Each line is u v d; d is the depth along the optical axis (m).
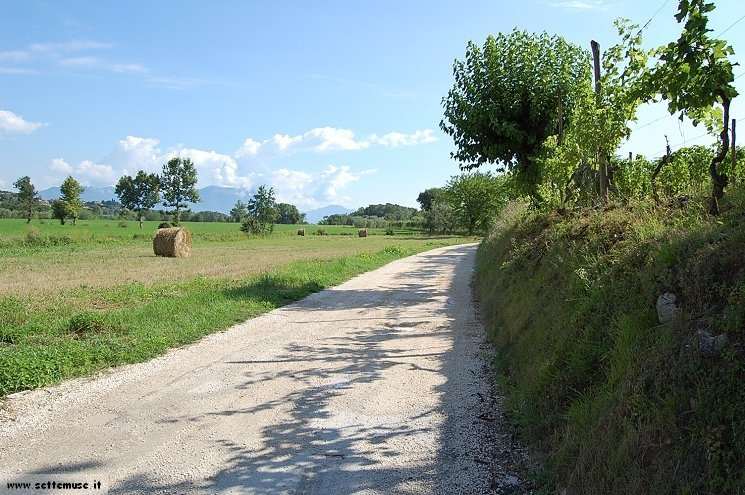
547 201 12.66
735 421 2.95
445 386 6.42
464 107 14.04
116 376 6.81
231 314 10.73
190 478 4.18
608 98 8.84
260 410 5.66
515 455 4.53
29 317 10.01
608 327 4.86
